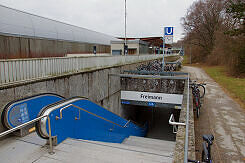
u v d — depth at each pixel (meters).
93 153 3.22
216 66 29.55
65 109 3.86
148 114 19.69
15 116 4.29
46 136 3.44
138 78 13.25
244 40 18.02
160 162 2.93
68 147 3.46
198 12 39.19
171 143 6.87
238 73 17.30
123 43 25.61
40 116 3.23
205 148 2.80
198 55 45.62
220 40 24.80
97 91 9.95
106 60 11.42
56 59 6.84
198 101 6.58
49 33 13.66
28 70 5.55
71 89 7.55
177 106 12.58
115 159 3.01
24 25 11.47
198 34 42.03
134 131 10.73
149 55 23.66
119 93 13.63
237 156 3.90
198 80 14.92
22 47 11.08
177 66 24.33
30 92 5.40
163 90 12.77
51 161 2.97
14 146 3.73
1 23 9.89
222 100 8.45
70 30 16.94
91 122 5.04
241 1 18.94
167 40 16.16
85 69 8.95
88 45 19.41
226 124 5.61
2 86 4.49
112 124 6.66
